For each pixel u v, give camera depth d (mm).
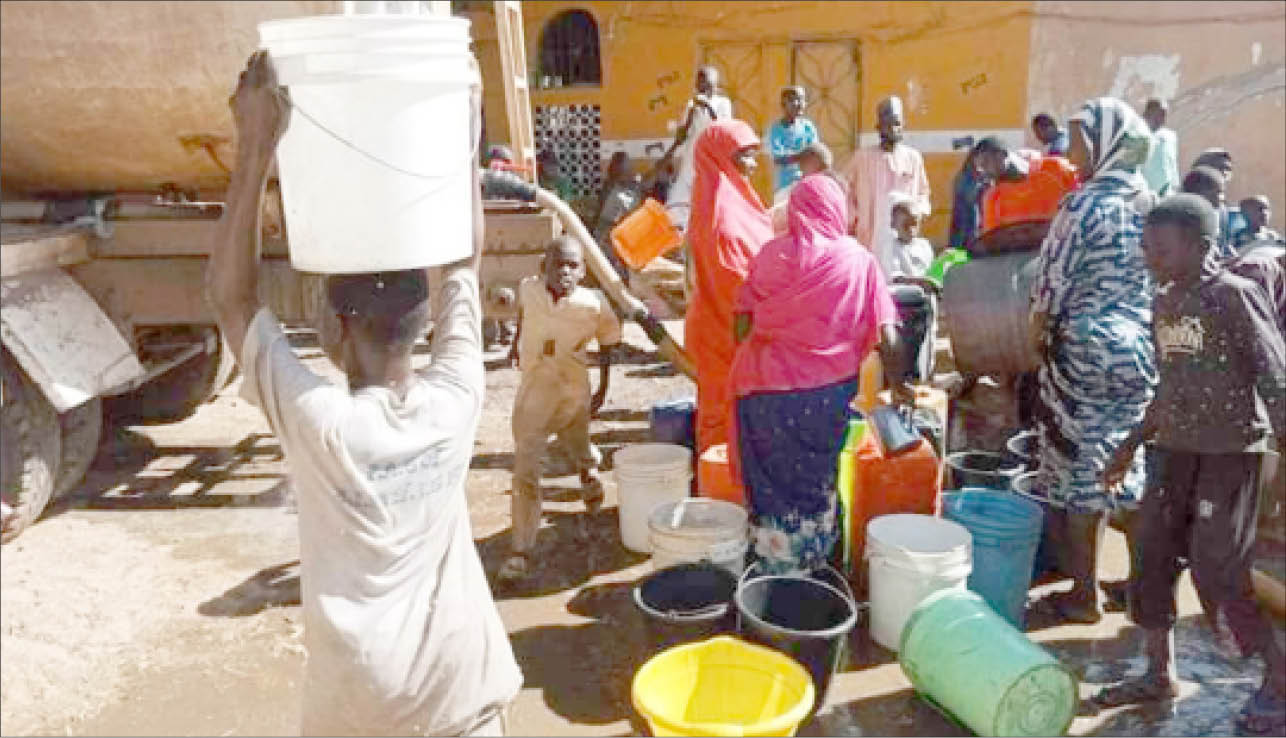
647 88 12352
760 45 12164
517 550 4488
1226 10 11477
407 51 1858
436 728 2041
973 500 4336
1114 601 4285
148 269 4891
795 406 3895
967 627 3402
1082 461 3996
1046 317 4008
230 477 5781
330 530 1868
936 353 8164
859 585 4453
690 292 5004
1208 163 6902
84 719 3504
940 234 12352
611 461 5953
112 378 4727
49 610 4102
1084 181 4031
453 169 1988
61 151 4227
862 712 3553
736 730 2689
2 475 4629
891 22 11922
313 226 1935
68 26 3668
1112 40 11703
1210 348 3129
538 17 12344
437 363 2062
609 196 9688
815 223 3912
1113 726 3430
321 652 1905
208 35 3645
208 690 3684
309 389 1810
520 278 4754
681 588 3777
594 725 3473
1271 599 4023
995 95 11992
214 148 4148
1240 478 3189
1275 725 3324
